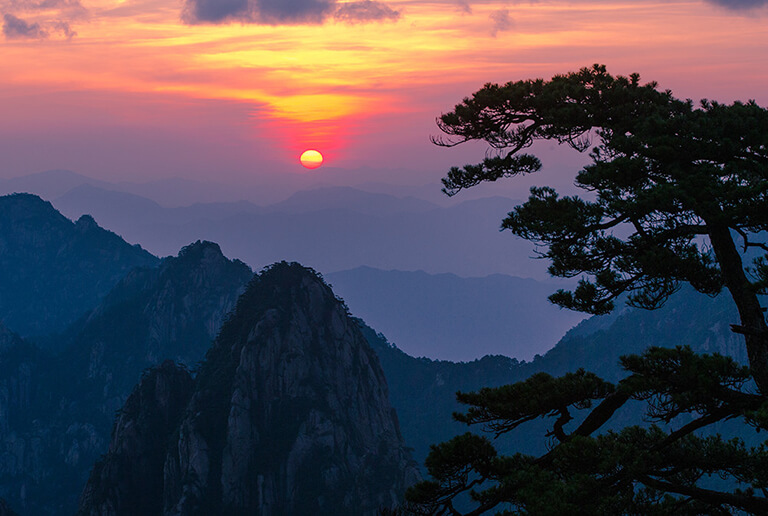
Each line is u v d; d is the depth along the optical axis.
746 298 19.28
